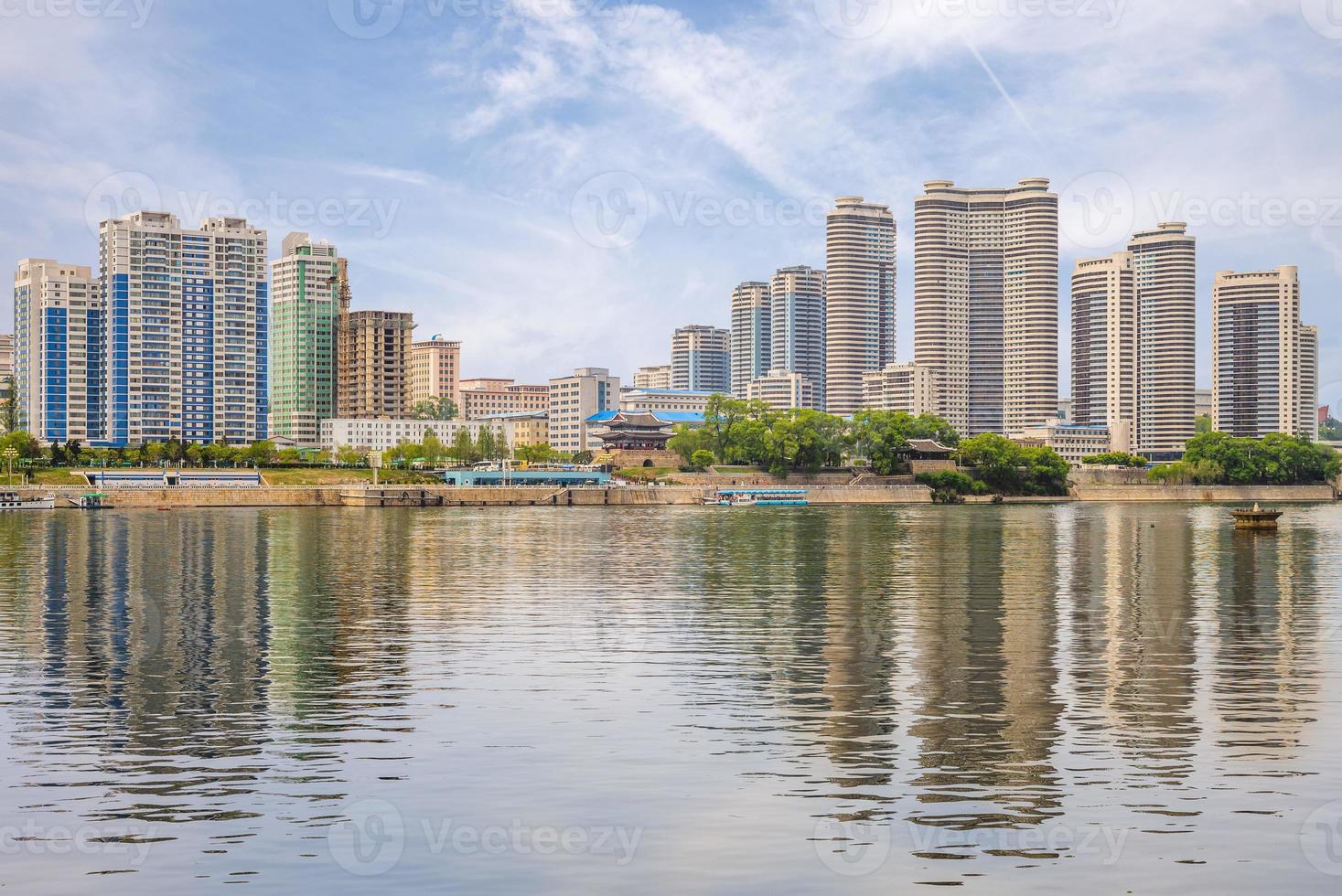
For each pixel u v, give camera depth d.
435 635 80.62
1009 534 192.75
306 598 101.31
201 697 60.50
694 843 39.69
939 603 98.06
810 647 75.38
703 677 65.56
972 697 60.31
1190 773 46.81
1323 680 64.50
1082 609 94.81
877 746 50.59
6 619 88.56
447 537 180.12
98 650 74.56
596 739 51.84
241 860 38.38
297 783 45.75
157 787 45.28
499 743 51.12
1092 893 36.00
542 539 177.25
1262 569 131.00
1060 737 52.09
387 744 51.03
